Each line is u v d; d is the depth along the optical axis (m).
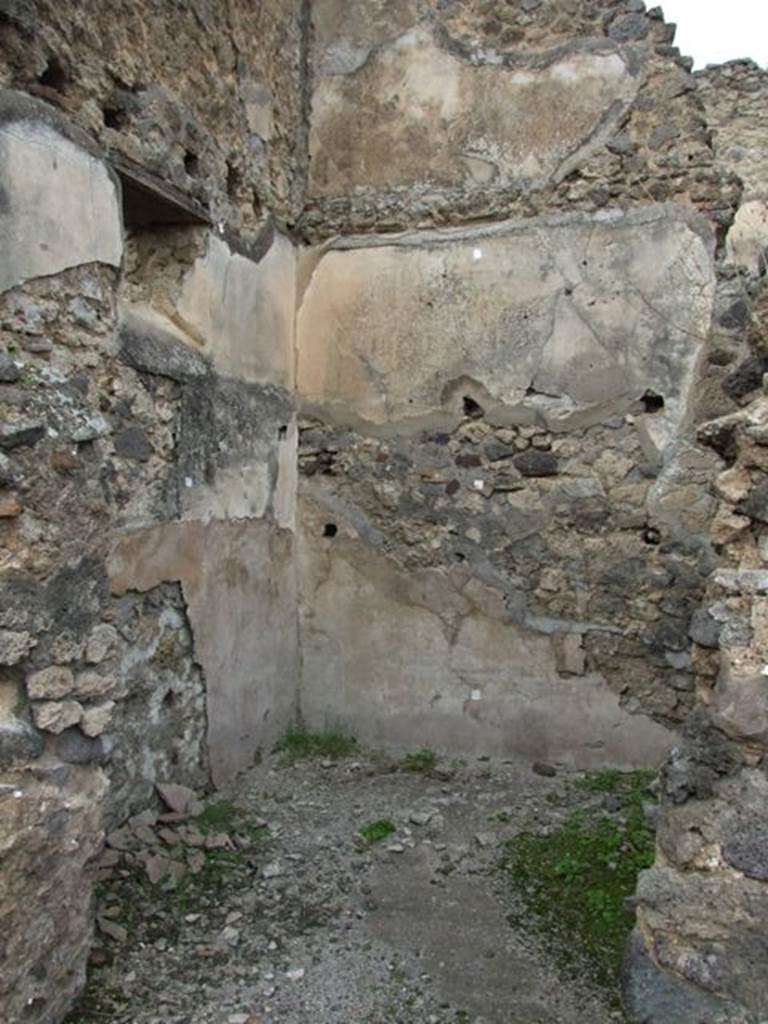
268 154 4.09
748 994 2.09
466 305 4.25
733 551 2.33
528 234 4.16
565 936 2.71
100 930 2.60
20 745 2.10
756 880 2.10
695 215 3.94
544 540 4.18
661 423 4.01
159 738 3.36
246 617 3.94
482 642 4.27
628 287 4.03
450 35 4.26
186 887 2.93
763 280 2.53
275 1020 2.32
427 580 4.32
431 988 2.46
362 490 4.40
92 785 2.33
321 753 4.24
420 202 4.30
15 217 2.39
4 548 2.07
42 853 2.13
